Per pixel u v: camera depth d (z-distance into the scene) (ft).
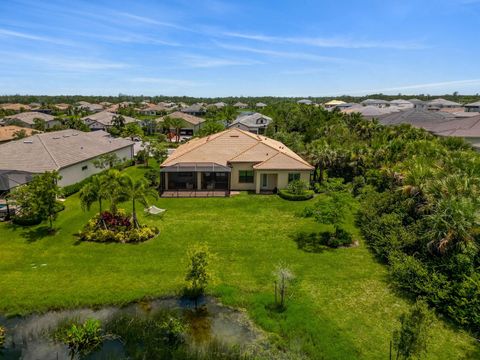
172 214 103.45
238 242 83.76
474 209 65.16
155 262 73.20
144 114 487.61
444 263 64.03
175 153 152.87
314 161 135.33
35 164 119.44
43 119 309.83
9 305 58.54
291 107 300.20
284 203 115.14
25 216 90.68
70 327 53.93
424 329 43.19
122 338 52.19
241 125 275.59
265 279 67.51
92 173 144.87
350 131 187.42
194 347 50.39
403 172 92.73
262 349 49.98
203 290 63.36
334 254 77.87
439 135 171.83
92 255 75.87
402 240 73.92
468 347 49.93
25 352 49.47
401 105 441.68
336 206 83.30
